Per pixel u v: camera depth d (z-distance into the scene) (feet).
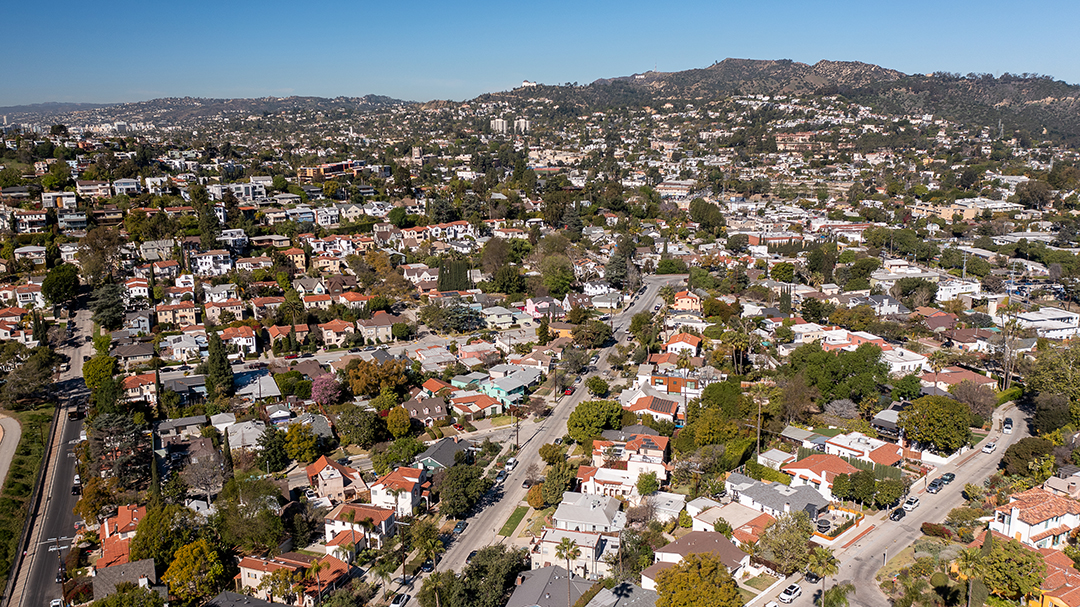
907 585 271.90
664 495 343.87
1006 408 455.63
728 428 392.68
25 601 297.12
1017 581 250.78
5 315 582.35
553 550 298.76
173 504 335.88
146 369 513.45
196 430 424.87
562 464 363.35
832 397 442.09
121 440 387.75
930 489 347.15
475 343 567.59
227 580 303.07
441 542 320.29
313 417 435.94
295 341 554.87
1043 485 332.39
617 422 417.69
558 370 526.57
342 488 361.92
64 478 394.11
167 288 639.76
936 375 477.77
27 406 472.03
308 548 324.19
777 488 334.24
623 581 277.85
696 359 509.76
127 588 286.25
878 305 648.79
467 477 351.05
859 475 330.95
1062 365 433.48
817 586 276.41
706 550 284.61
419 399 456.45
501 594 275.39
